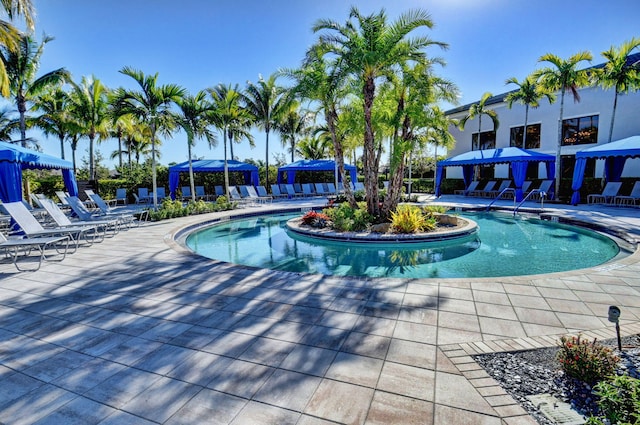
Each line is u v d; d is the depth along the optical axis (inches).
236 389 94.7
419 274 241.9
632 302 153.6
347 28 345.7
